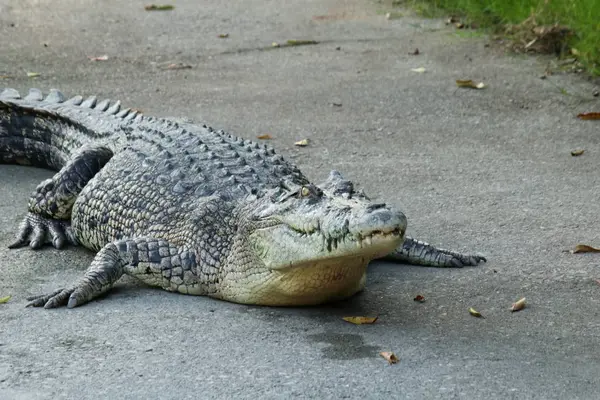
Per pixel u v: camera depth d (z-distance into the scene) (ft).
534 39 53.36
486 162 37.99
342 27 59.62
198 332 22.76
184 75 49.85
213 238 25.13
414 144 40.19
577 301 25.03
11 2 65.72
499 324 23.48
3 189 34.71
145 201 27.17
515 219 31.76
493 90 47.14
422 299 25.13
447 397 19.45
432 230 30.83
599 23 50.90
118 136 31.24
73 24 60.34
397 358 21.24
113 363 20.98
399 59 52.54
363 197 23.07
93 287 24.73
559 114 43.88
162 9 64.75
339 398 19.38
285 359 21.20
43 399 19.34
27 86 46.88
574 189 34.86
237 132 41.11
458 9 61.46
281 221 22.88
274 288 23.84
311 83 48.49
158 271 25.58
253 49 54.95
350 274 23.70
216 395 19.51
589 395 19.62
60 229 30.07
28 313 23.84
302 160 37.99
